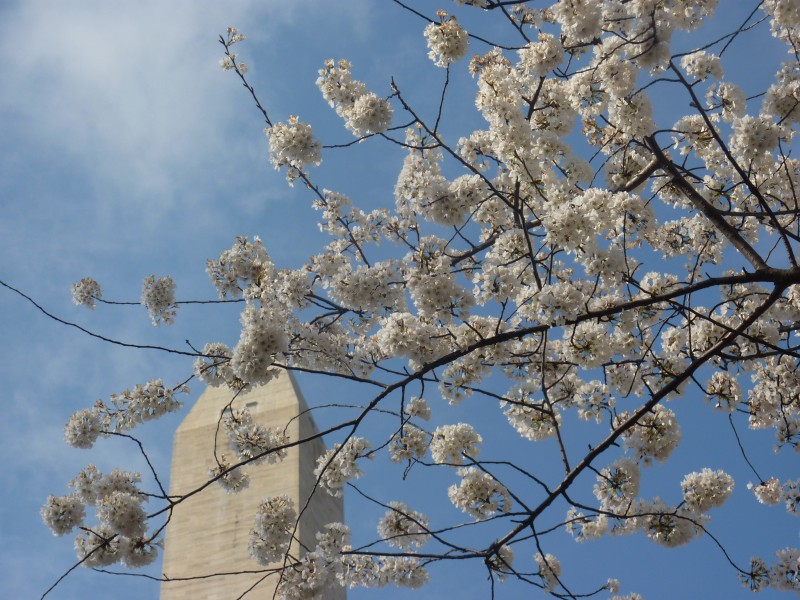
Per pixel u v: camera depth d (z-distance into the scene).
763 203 6.79
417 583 8.70
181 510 21.12
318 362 9.23
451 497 8.22
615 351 8.38
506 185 7.98
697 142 8.99
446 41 7.40
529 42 7.79
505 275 7.30
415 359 7.89
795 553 8.87
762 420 9.33
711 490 8.13
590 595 6.71
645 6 7.44
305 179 9.59
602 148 8.65
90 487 8.29
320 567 7.73
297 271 9.07
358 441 8.77
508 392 8.87
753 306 9.05
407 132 9.26
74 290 8.92
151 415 8.79
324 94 8.66
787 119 8.38
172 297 8.70
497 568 6.84
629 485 8.09
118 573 6.91
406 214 10.01
